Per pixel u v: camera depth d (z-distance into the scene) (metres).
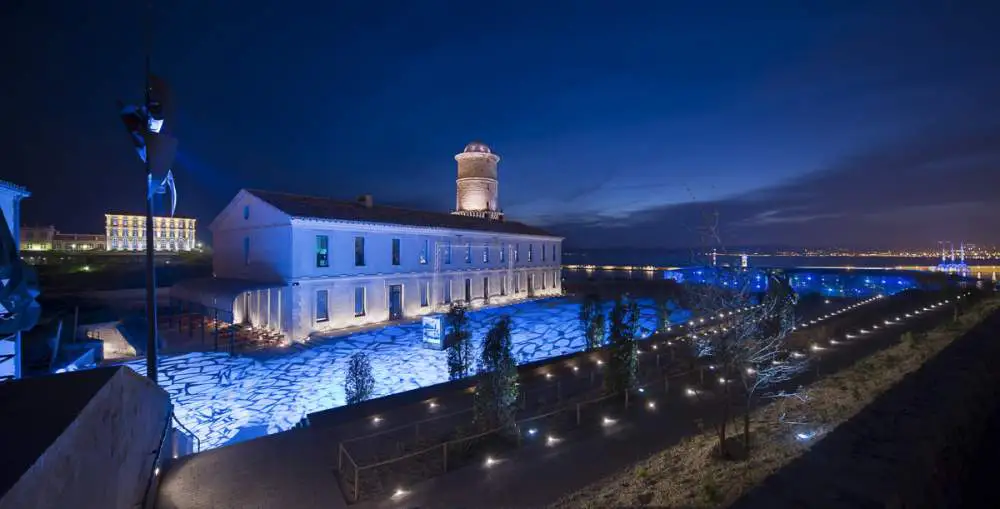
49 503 3.93
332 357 23.64
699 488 7.28
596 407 13.41
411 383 20.05
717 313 10.26
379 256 31.78
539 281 49.41
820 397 12.59
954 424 5.29
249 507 8.30
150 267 10.91
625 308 15.44
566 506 7.92
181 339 26.50
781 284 19.52
